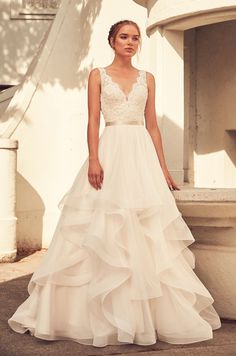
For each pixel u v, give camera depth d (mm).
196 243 4430
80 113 7574
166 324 3613
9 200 6902
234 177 6535
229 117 6359
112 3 7062
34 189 7594
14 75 10703
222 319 4262
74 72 7715
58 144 7703
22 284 5574
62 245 3697
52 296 3600
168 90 5180
